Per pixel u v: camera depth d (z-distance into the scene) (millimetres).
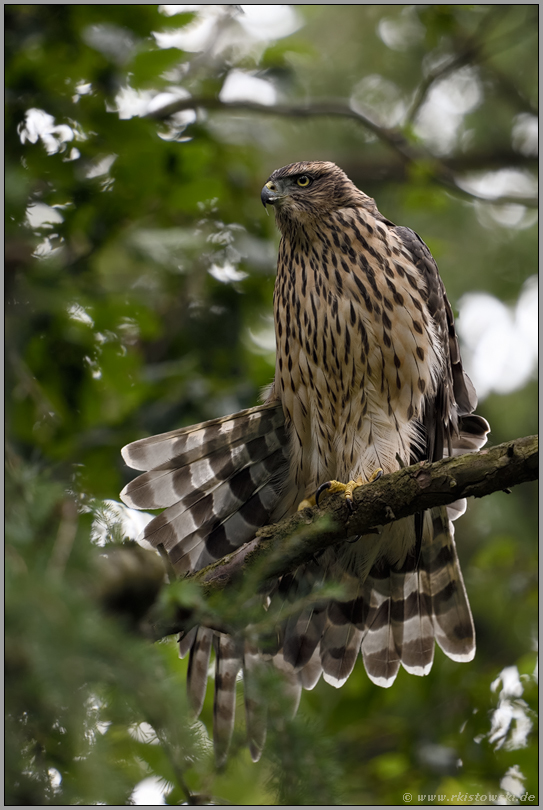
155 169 9930
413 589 9828
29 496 4434
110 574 4645
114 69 9602
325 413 10188
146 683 4109
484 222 17625
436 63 18484
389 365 9953
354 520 7277
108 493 9922
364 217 10297
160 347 11344
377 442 10016
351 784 10008
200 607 5016
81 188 9977
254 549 7309
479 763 10500
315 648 9602
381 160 18766
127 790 4254
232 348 11250
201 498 9422
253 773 7488
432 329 10250
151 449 9289
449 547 9773
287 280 10391
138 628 4836
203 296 11219
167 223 11242
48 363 9984
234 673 8781
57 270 9742
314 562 9578
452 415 10508
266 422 9945
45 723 4250
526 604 12742
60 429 9930
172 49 9570
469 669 11719
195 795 5156
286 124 18844
